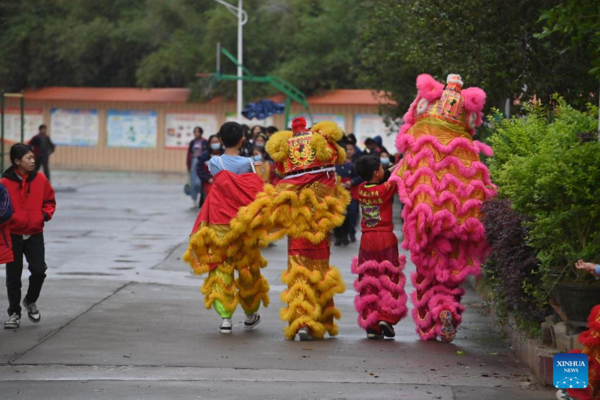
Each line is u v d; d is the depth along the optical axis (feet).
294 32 152.76
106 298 40.91
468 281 48.80
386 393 25.85
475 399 25.26
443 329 32.09
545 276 27.20
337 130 33.45
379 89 82.07
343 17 147.43
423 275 33.01
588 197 26.04
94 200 96.07
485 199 32.14
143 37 163.94
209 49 151.33
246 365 29.09
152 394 25.53
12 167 34.32
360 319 33.58
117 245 60.18
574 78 41.42
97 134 149.69
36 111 151.02
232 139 34.71
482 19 42.19
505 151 33.83
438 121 32.42
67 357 29.81
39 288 34.91
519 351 30.45
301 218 32.78
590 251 26.13
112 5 169.78
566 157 26.48
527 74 41.88
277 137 33.35
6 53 167.02
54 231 67.46
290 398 25.29
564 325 28.12
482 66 41.86
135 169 148.97
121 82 169.27
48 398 25.04
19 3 170.40
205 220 34.12
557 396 23.27
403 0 58.29
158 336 33.37
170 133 147.84
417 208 31.81
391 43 72.38
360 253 33.78
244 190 33.96
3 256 32.27
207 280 34.35
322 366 29.09
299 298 32.96
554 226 26.71
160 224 73.36
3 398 24.99
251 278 34.68
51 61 167.43
